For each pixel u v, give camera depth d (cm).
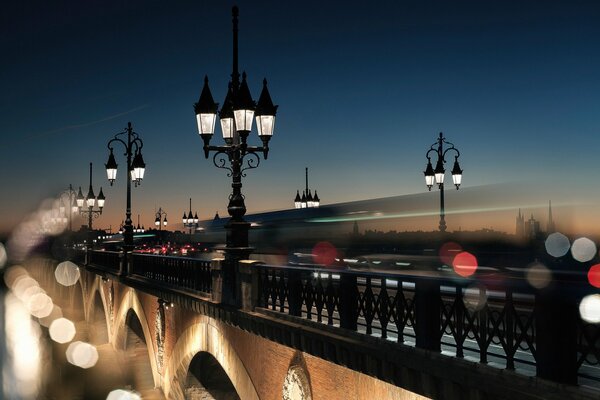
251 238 2694
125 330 3291
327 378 1171
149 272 2327
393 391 977
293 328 1130
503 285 717
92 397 3108
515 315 703
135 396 2619
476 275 1463
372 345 922
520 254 1295
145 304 2742
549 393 652
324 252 2219
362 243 2053
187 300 1717
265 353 1446
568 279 718
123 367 3300
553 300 656
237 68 1401
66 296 6412
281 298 1230
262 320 1246
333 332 1032
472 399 753
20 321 6619
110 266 3325
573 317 646
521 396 679
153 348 2600
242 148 1355
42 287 8469
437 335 814
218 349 1759
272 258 2708
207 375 2225
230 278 1455
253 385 1514
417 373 835
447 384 789
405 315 867
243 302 1373
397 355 863
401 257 1906
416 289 844
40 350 4612
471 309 884
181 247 5191
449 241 1641
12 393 3578
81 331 4528
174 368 2248
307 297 1130
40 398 3366
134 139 2831
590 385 731
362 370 953
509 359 707
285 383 1326
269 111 1388
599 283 673
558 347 654
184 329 2123
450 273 1631
